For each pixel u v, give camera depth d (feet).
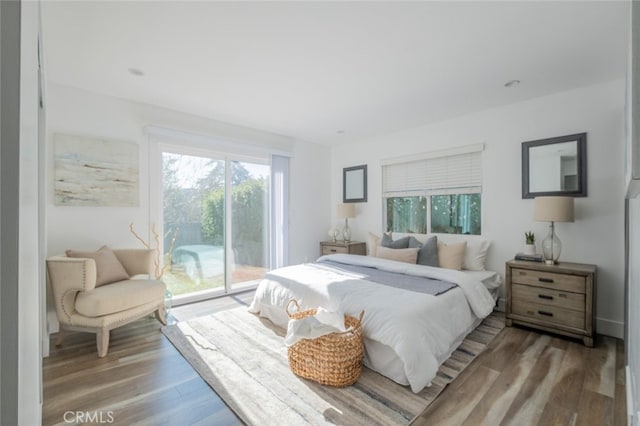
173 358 7.31
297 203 15.61
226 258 13.02
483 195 11.39
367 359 6.84
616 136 8.71
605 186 8.86
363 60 7.63
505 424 5.05
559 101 9.68
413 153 13.57
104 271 8.60
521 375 6.51
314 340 6.32
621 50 7.13
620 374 6.53
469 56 7.45
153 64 7.84
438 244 11.73
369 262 10.88
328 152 17.22
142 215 10.68
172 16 5.90
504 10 5.76
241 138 13.37
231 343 8.11
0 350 1.07
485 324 9.53
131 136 10.41
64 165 9.08
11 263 1.09
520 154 10.48
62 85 9.07
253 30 6.39
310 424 5.07
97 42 6.80
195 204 12.23
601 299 8.89
